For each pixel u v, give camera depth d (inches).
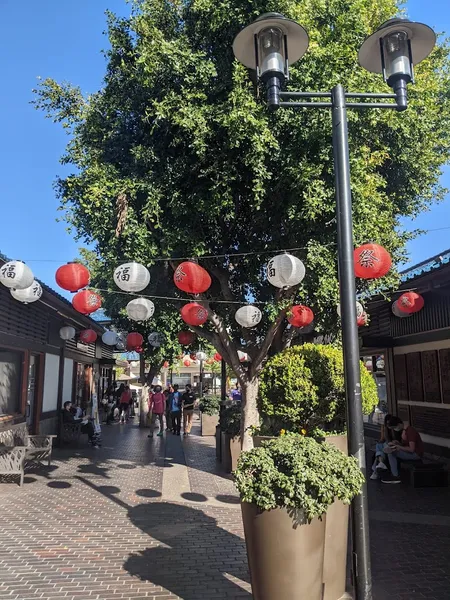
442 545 220.1
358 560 144.9
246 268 340.8
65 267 249.9
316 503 138.6
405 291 342.3
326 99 262.2
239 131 260.1
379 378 500.7
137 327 617.0
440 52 432.8
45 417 531.5
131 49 311.0
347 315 151.4
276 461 150.6
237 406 422.6
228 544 225.3
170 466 424.8
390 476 354.3
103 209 285.7
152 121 296.5
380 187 359.6
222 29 283.9
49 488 340.5
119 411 896.9
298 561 136.9
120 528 249.3
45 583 181.6
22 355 454.9
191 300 325.4
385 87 276.1
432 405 397.4
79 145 316.5
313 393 210.1
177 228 292.0
